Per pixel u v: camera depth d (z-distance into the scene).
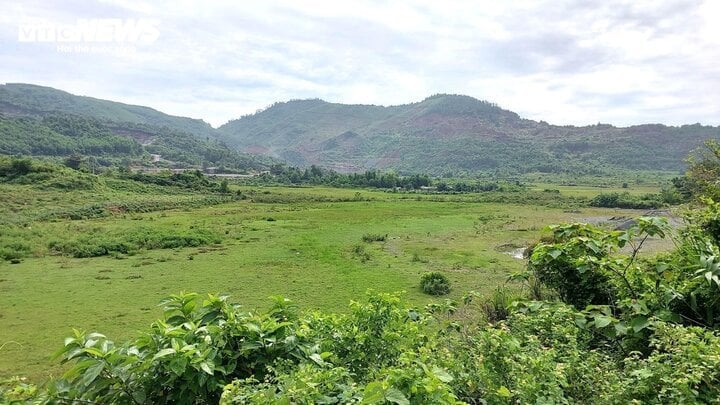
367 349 3.22
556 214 45.97
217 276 19.53
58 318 13.80
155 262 22.59
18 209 38.12
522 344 3.11
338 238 30.56
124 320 13.60
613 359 3.02
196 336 2.67
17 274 19.89
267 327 2.85
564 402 2.26
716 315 3.19
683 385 2.13
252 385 2.39
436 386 2.06
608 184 101.06
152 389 2.46
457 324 3.64
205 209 47.88
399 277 19.16
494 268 20.94
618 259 3.86
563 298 4.03
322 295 16.36
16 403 2.24
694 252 3.62
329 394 2.35
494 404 2.42
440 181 101.56
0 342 11.67
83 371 2.38
